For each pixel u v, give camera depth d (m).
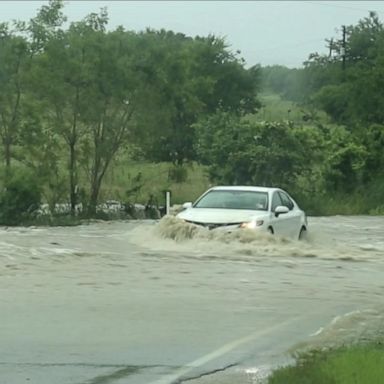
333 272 31.83
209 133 72.88
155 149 74.12
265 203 39.66
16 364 16.78
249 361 17.38
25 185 51.41
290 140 70.38
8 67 54.81
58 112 55.78
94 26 57.06
